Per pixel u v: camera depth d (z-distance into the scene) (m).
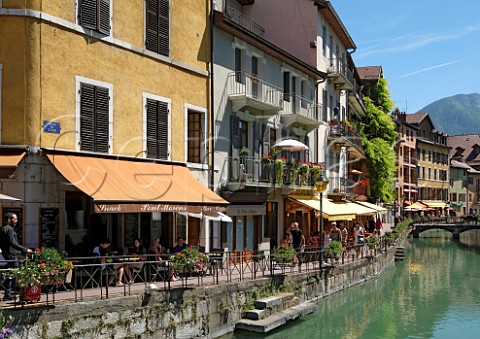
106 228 14.27
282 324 15.03
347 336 15.64
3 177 11.67
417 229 64.88
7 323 8.87
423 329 17.06
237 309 14.48
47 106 12.70
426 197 85.19
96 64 14.02
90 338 10.07
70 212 13.34
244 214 20.12
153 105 15.98
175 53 16.95
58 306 9.62
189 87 17.61
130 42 15.17
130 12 15.17
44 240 12.48
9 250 10.37
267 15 30.05
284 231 24.55
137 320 11.11
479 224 62.19
